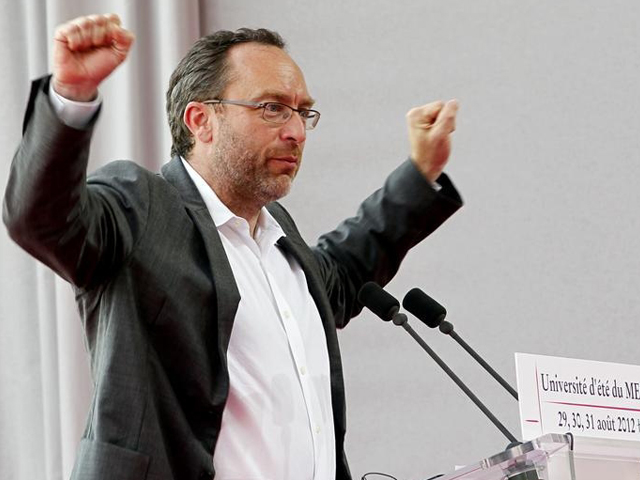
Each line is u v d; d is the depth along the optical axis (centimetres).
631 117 795
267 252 483
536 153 808
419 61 846
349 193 843
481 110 824
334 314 531
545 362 447
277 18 880
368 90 853
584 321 779
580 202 794
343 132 852
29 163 373
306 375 451
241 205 477
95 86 376
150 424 397
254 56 480
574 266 787
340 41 866
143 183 430
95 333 420
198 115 480
